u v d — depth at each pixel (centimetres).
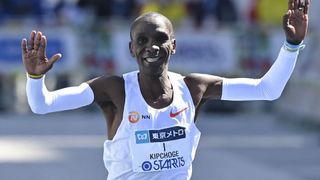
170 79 1167
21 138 3584
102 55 4481
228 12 4597
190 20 4566
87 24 4481
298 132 3953
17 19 4456
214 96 1198
